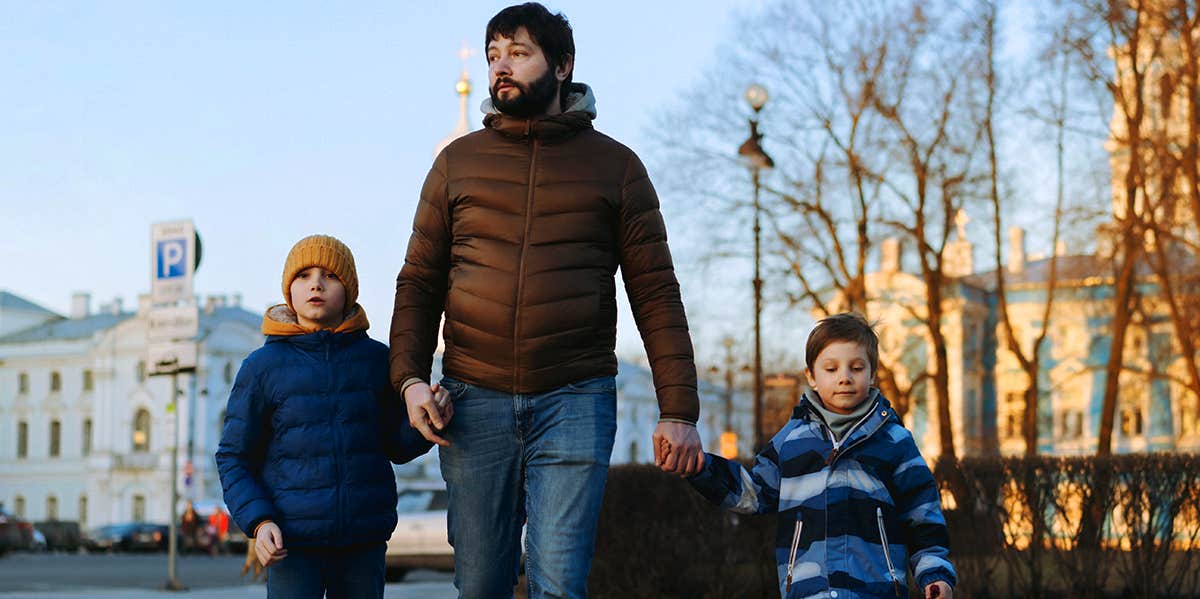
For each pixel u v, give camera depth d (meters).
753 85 26.91
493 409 4.52
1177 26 28.94
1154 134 30.38
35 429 91.69
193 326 18.84
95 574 26.77
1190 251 31.91
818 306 34.09
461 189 4.60
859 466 4.88
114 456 87.19
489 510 4.58
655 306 4.64
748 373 52.19
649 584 12.04
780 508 4.96
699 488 4.84
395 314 4.70
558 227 4.52
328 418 5.06
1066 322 71.56
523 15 4.59
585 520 4.48
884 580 4.81
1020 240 76.19
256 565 24.23
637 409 102.12
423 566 21.44
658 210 4.69
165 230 18.83
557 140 4.59
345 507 5.04
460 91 44.88
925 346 68.12
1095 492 10.80
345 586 5.16
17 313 101.94
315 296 5.14
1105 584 10.75
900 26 32.88
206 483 84.56
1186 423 44.75
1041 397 36.00
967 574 11.05
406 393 4.54
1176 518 10.70
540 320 4.48
